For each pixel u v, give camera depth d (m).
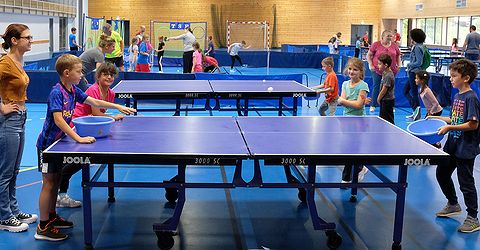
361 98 5.36
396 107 11.74
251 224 4.47
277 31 29.09
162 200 5.04
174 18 29.05
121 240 4.08
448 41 22.50
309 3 28.84
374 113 10.42
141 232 4.25
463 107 4.23
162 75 11.24
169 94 6.86
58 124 3.79
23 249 3.88
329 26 28.94
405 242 4.12
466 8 19.52
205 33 24.39
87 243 3.82
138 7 29.11
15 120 4.09
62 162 3.46
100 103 4.30
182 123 4.80
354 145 3.87
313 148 3.74
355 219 4.62
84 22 21.34
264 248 3.97
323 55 22.25
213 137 4.13
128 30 29.11
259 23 28.45
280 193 5.30
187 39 16.12
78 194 5.16
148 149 3.61
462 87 4.30
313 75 19.03
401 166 3.81
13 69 4.00
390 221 4.58
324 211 4.82
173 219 3.87
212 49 20.97
